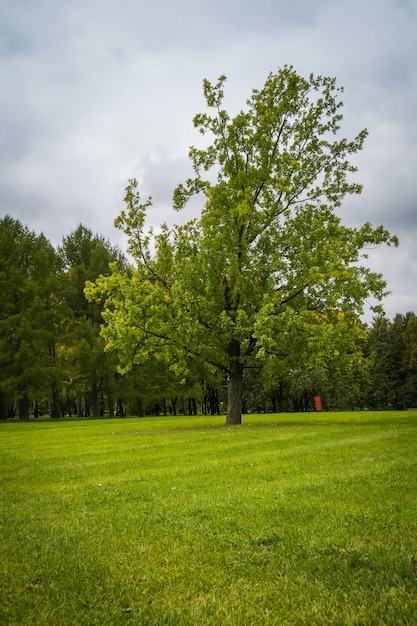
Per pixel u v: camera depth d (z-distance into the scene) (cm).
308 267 2114
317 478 823
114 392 4784
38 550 515
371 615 347
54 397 4684
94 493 802
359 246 2205
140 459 1202
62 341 4491
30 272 4672
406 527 527
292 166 2295
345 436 1505
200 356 2267
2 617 366
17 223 4988
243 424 2289
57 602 392
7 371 4109
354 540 495
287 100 2352
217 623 349
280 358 2195
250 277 2234
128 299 2233
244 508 643
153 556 486
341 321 2083
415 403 6294
